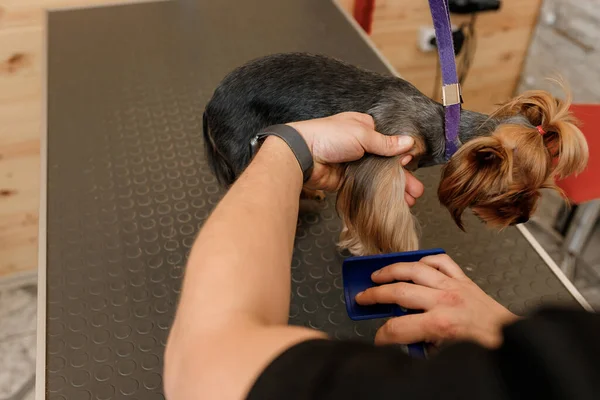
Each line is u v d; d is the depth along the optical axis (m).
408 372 0.29
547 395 0.24
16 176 1.68
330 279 0.84
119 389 0.68
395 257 0.68
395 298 0.60
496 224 0.89
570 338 0.25
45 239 0.87
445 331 0.54
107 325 0.75
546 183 0.85
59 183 0.97
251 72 0.96
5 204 1.73
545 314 0.27
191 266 0.42
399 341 0.57
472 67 2.12
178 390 0.36
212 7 1.49
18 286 1.87
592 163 1.32
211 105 0.98
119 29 1.39
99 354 0.72
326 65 0.96
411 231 0.90
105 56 1.30
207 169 1.02
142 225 0.91
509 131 0.83
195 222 0.92
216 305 0.38
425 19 1.89
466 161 0.83
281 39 1.37
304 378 0.31
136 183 0.98
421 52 1.98
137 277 0.82
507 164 0.80
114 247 0.87
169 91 1.20
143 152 1.05
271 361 0.32
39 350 0.72
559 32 1.96
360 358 0.32
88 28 1.39
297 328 0.37
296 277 0.84
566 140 0.80
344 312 0.79
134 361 0.71
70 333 0.74
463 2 1.83
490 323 0.54
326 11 1.49
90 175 0.99
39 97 1.57
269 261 0.42
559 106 0.87
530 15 2.03
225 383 0.33
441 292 0.58
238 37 1.38
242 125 0.95
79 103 1.16
